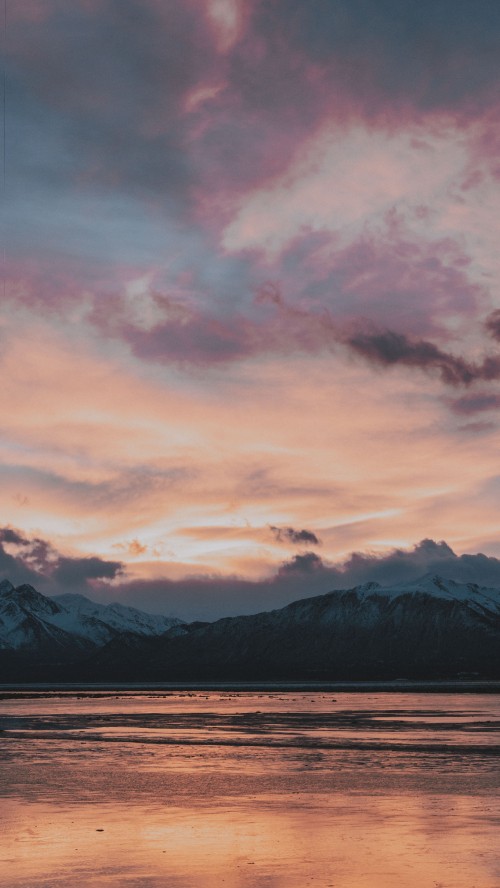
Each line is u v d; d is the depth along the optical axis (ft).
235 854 92.84
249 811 121.39
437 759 184.75
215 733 265.75
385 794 136.05
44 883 80.89
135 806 127.03
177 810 122.93
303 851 93.86
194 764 183.52
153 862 89.40
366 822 111.04
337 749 210.18
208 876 83.25
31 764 185.37
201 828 108.27
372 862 88.12
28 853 94.07
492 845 95.81
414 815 115.85
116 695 643.04
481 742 222.69
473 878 80.94
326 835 102.58
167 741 240.53
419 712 358.84
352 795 135.54
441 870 84.23
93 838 102.01
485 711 362.94
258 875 83.41
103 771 172.04
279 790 142.72
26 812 121.60
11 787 148.77
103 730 281.95
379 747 212.43
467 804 124.98
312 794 137.39
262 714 360.07
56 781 156.56
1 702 515.91
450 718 319.06
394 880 80.59
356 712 364.58
